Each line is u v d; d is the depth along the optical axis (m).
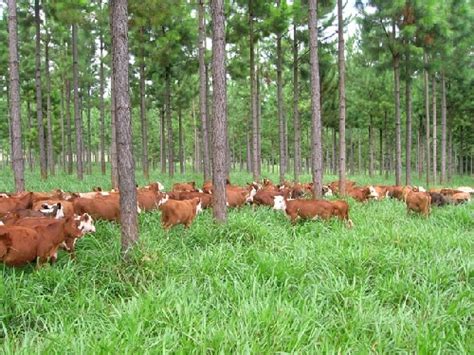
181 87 27.78
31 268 6.79
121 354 4.05
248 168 36.25
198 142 41.88
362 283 6.18
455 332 4.95
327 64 19.83
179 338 4.41
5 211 9.62
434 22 16.66
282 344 4.36
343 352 4.26
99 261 6.83
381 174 36.72
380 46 18.36
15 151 12.64
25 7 21.02
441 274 6.45
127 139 7.02
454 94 28.52
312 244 7.99
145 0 15.20
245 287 5.68
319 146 13.08
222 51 9.12
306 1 17.11
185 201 9.70
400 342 4.66
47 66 26.14
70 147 28.31
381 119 32.22
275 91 36.53
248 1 17.89
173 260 6.85
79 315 5.16
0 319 5.23
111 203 9.91
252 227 8.76
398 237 8.52
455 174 44.34
